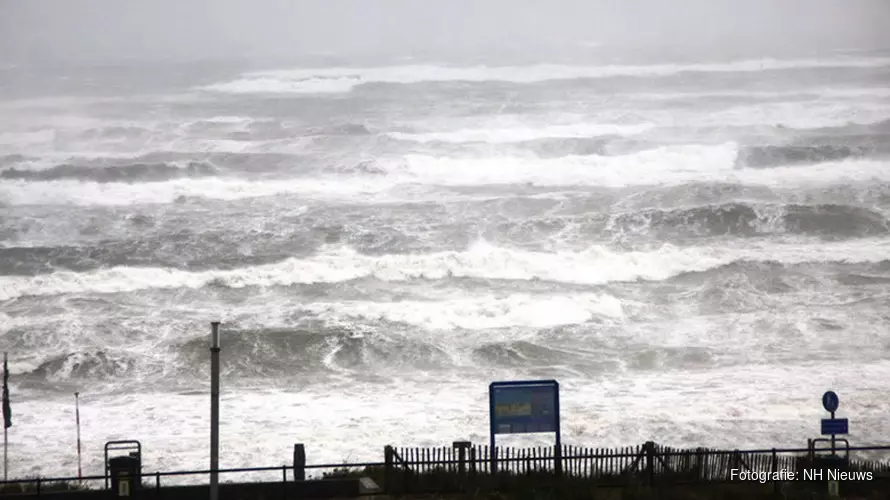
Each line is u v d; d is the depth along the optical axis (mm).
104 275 160500
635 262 164375
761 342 134250
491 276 160375
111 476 81188
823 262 165000
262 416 113062
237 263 169500
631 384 121562
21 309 148000
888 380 121625
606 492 80750
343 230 183250
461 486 80938
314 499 80062
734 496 78750
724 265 162625
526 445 103312
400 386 122125
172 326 140250
